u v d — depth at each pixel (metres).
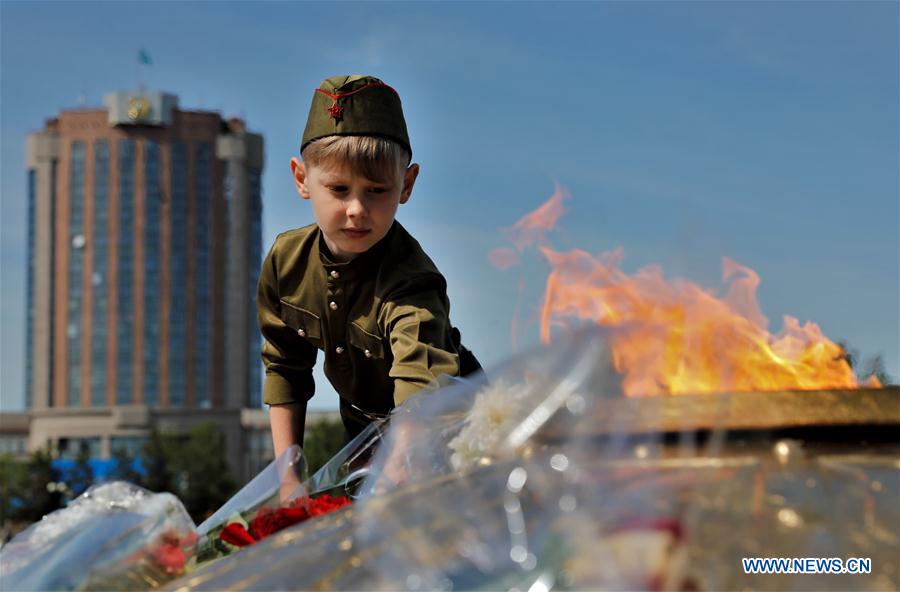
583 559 1.11
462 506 1.28
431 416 1.96
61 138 98.62
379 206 3.03
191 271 98.38
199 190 99.25
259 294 3.39
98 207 98.06
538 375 1.54
